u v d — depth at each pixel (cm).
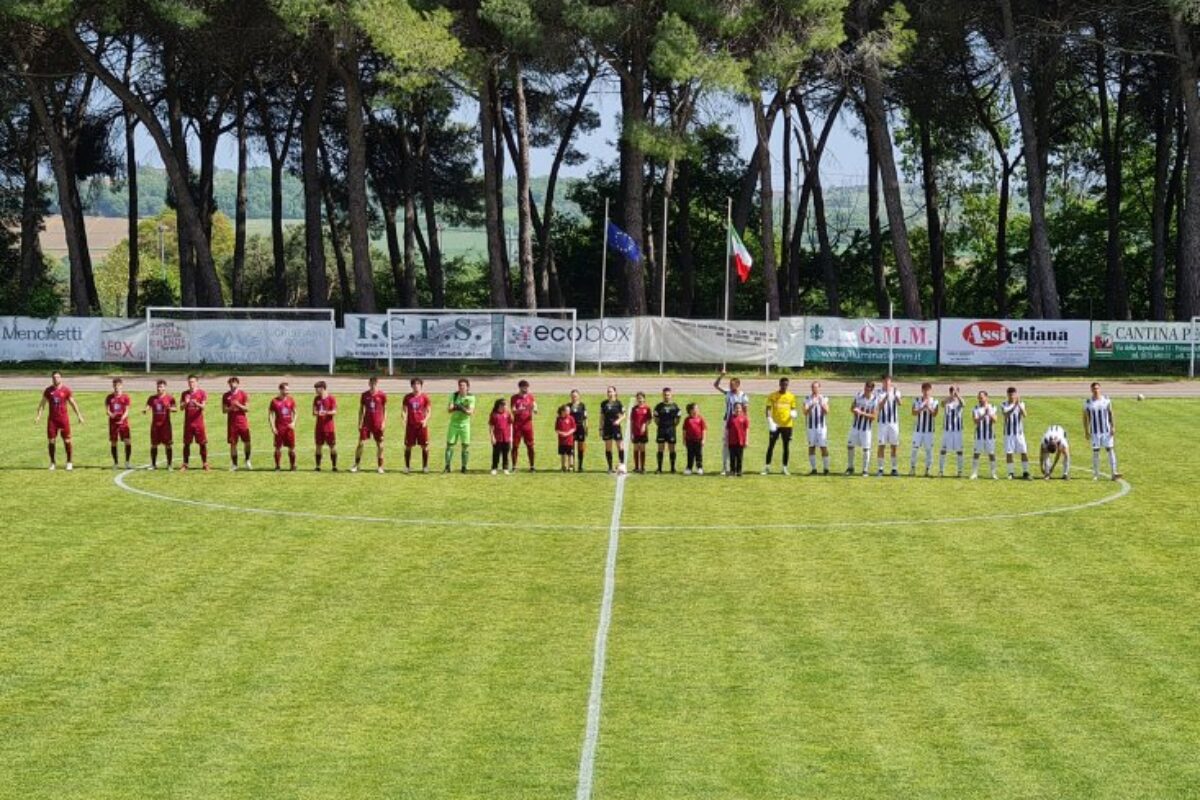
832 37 5891
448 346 5997
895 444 3734
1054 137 8462
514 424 3703
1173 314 8638
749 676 1964
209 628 2186
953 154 8488
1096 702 1853
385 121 8406
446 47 5747
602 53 6081
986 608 2319
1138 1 6259
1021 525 3017
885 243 9262
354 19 5700
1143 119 7950
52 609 2291
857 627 2209
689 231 8744
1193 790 1567
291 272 10212
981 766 1634
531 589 2447
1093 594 2409
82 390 5347
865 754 1672
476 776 1605
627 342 6034
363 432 3706
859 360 6006
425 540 2842
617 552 2744
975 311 9119
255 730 1750
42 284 7688
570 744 1705
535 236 8825
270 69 7544
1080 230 8525
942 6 6438
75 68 6894
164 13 5791
